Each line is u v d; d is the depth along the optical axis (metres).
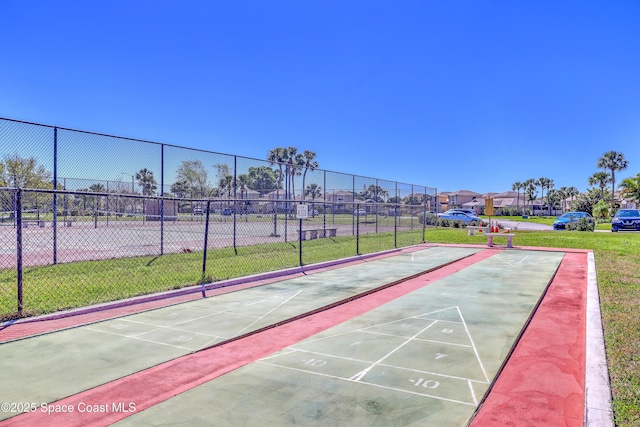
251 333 6.68
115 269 11.95
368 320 7.54
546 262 15.75
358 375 4.98
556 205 110.75
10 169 11.73
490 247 21.19
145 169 14.40
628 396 4.27
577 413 4.06
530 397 4.41
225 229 23.56
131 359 5.52
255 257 15.22
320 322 7.41
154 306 8.46
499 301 9.09
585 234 29.62
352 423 3.85
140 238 20.17
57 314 7.49
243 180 19.69
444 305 8.72
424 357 5.59
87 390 4.59
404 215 35.81
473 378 4.89
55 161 12.20
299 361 5.45
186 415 4.02
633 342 5.96
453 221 37.72
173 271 11.88
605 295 9.16
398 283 11.36
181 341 6.25
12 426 3.81
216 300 9.05
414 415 4.01
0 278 10.34
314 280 11.59
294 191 22.08
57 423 3.88
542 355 5.71
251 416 3.99
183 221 22.95
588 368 4.96
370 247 19.69
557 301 9.14
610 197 71.38
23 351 5.80
